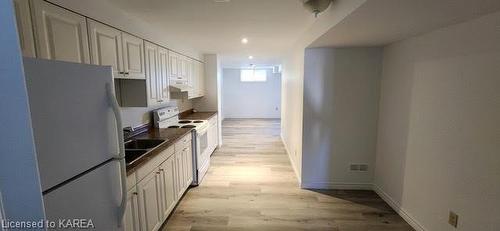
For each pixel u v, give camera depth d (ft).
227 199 9.85
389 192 9.27
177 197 8.96
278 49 14.99
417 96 7.41
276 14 7.30
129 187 5.61
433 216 6.82
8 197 1.92
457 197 5.93
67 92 3.08
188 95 12.55
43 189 2.76
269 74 31.65
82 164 3.35
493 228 5.04
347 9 4.99
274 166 13.79
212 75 17.56
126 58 7.20
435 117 6.63
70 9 5.00
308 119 10.30
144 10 6.87
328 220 8.33
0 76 1.80
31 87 2.60
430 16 5.06
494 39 4.88
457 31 5.78
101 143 3.75
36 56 4.24
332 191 10.50
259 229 7.84
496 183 4.96
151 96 8.96
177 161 8.95
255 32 9.92
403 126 8.20
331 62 9.83
